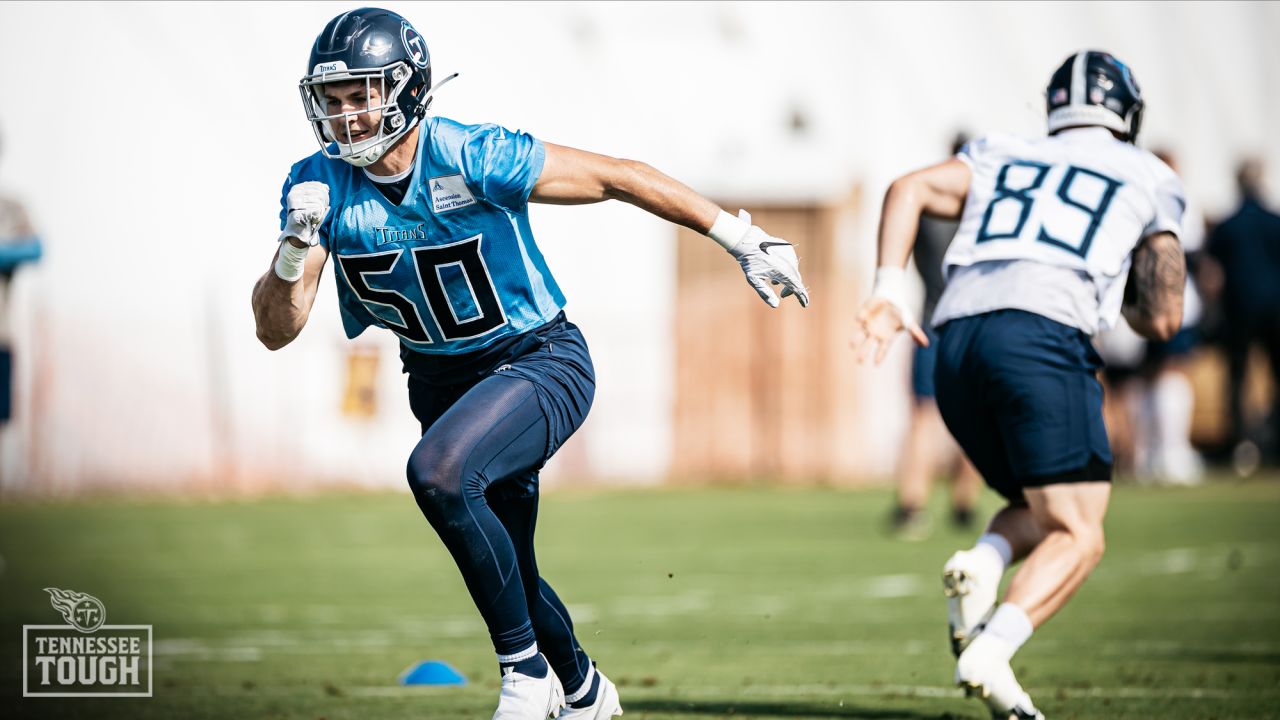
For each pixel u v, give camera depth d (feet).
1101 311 54.39
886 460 198.39
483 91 188.96
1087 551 52.39
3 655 75.31
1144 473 189.78
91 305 178.60
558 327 51.21
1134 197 55.21
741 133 195.11
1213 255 185.06
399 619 88.53
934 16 197.47
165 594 99.76
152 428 180.96
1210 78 205.98
